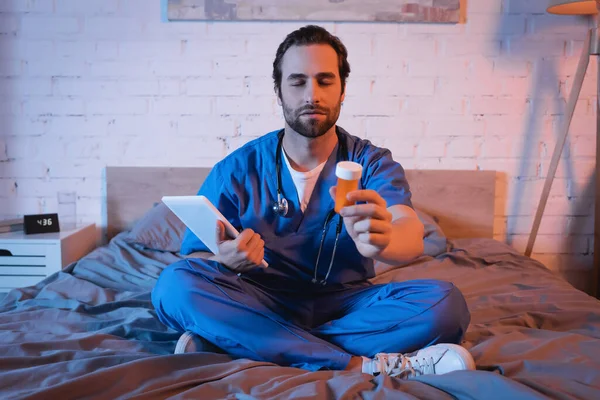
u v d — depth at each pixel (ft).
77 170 9.07
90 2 8.77
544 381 3.75
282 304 4.93
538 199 9.26
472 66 9.00
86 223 9.04
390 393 3.56
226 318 4.35
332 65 4.56
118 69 8.90
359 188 4.88
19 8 8.72
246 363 4.11
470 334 4.89
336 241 4.74
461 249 7.80
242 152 5.15
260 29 8.87
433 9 8.82
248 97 9.00
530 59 8.99
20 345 4.44
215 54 8.91
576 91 8.39
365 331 4.44
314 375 3.94
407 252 3.93
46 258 7.72
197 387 3.71
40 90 8.89
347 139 5.07
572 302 5.67
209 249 5.15
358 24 8.91
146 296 6.02
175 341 4.85
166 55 8.90
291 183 4.92
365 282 5.16
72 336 4.86
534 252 9.41
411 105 9.05
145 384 3.80
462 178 9.12
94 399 3.58
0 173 9.02
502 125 9.11
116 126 9.00
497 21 8.93
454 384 3.66
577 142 9.14
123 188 9.04
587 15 8.89
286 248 4.90
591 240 9.35
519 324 5.24
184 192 9.06
